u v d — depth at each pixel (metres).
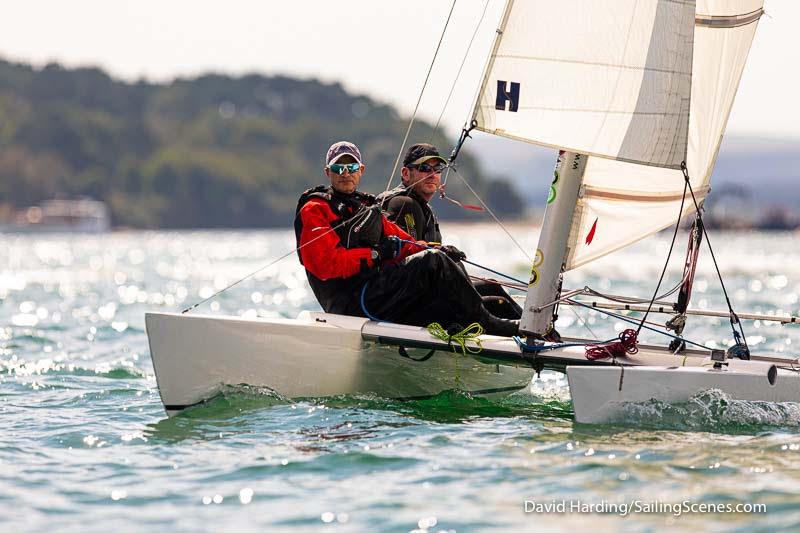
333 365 20.16
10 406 21.17
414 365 20.89
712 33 21.52
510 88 17.97
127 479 15.36
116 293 63.34
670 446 16.61
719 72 21.73
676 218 22.02
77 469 15.94
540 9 17.78
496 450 16.55
